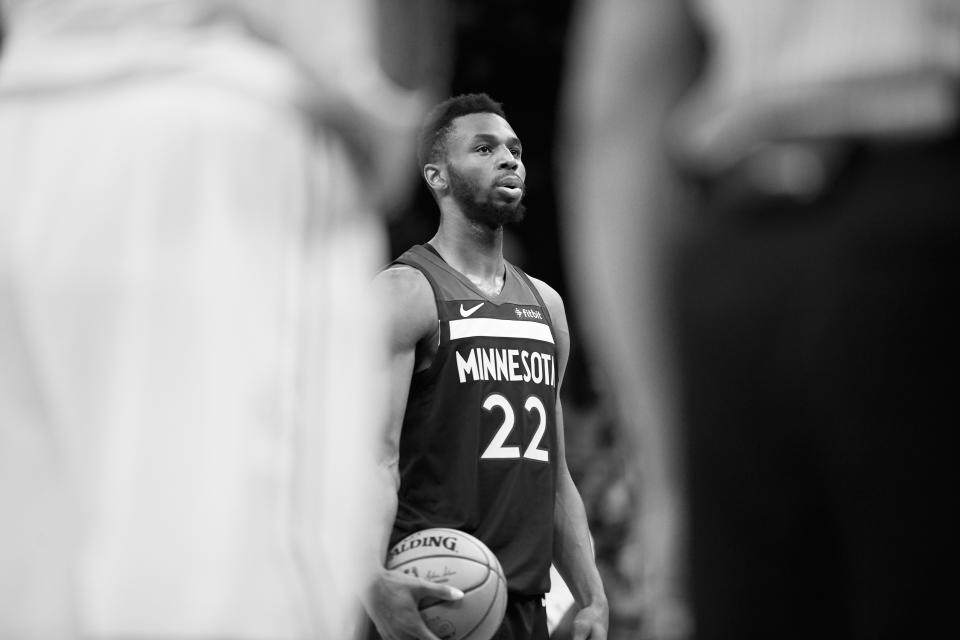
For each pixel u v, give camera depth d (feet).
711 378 21.56
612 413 69.87
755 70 21.70
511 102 88.07
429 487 46.93
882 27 21.42
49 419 21.99
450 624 44.55
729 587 22.29
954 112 20.88
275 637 21.54
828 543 21.72
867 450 20.42
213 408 21.62
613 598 65.62
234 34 23.43
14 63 23.71
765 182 21.09
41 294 22.20
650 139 22.20
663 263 22.04
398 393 46.09
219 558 21.34
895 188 20.45
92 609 21.17
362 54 23.52
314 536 22.31
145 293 21.91
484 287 48.93
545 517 48.03
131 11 23.57
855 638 21.42
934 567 20.44
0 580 21.74
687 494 22.50
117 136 22.56
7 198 22.75
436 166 49.52
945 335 20.03
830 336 20.30
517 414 47.75
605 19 22.62
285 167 22.65
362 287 23.59
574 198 24.71
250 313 21.93
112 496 21.47
